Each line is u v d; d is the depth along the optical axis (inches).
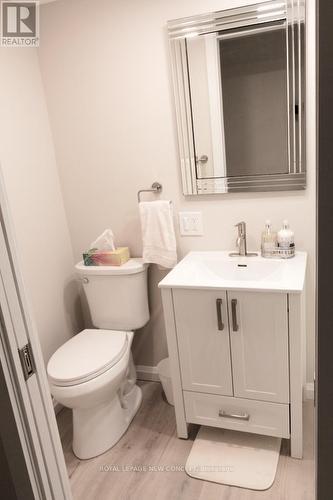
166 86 82.8
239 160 82.0
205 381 76.1
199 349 74.4
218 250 88.7
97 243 92.2
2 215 32.9
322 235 27.6
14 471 35.5
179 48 79.6
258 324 68.8
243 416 75.4
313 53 72.3
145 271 91.4
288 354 68.5
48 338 94.2
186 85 81.3
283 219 82.0
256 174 81.4
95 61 86.3
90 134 91.6
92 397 75.7
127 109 87.0
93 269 89.1
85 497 70.0
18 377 34.6
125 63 84.3
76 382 74.1
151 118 85.8
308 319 85.4
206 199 86.5
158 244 87.3
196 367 75.8
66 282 100.4
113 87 86.7
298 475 70.3
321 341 29.6
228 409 76.4
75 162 94.8
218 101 80.3
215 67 78.6
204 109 81.6
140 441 82.2
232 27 75.5
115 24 82.7
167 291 72.9
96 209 96.7
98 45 85.0
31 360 36.4
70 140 93.6
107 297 90.9
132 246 96.3
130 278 88.3
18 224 84.4
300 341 66.9
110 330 91.1
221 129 81.5
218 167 83.7
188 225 89.2
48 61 89.4
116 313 91.5
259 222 83.9
